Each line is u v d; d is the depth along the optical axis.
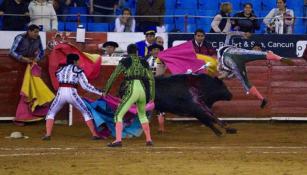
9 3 29.59
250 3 32.47
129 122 23.33
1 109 27.58
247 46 28.69
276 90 28.78
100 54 28.42
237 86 28.50
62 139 22.92
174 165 16.19
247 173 15.01
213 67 25.36
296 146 21.27
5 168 15.89
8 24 29.64
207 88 23.98
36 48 26.89
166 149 19.77
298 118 28.81
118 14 33.16
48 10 30.22
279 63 28.78
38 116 27.14
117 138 20.48
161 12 31.72
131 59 20.48
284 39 28.92
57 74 22.72
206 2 35.31
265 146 21.12
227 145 21.28
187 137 23.98
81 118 27.44
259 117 28.67
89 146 20.67
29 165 16.36
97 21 32.94
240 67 25.09
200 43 25.89
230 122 28.56
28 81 26.78
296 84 28.80
